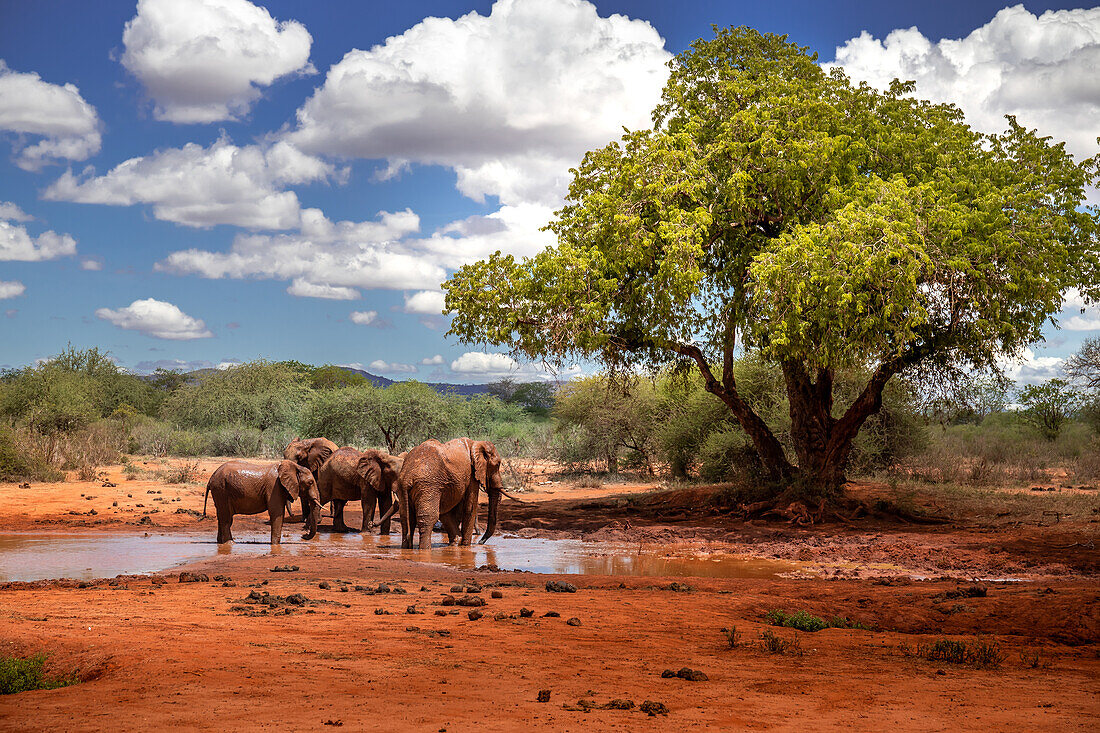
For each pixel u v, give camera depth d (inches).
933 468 1393.9
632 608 416.8
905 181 874.1
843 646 339.9
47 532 786.2
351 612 381.4
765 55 1101.1
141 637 304.3
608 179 1040.2
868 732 205.2
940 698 246.8
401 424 2001.7
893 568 639.1
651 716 215.9
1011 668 305.0
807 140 930.7
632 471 1724.9
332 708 214.5
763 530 863.7
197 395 2459.4
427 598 435.5
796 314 838.5
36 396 1857.8
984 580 567.8
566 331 940.0
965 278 842.2
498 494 788.0
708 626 375.9
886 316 808.9
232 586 465.7
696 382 1450.5
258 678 247.9
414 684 245.3
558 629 352.8
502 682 252.4
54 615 349.7
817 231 851.4
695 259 902.4
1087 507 943.0
